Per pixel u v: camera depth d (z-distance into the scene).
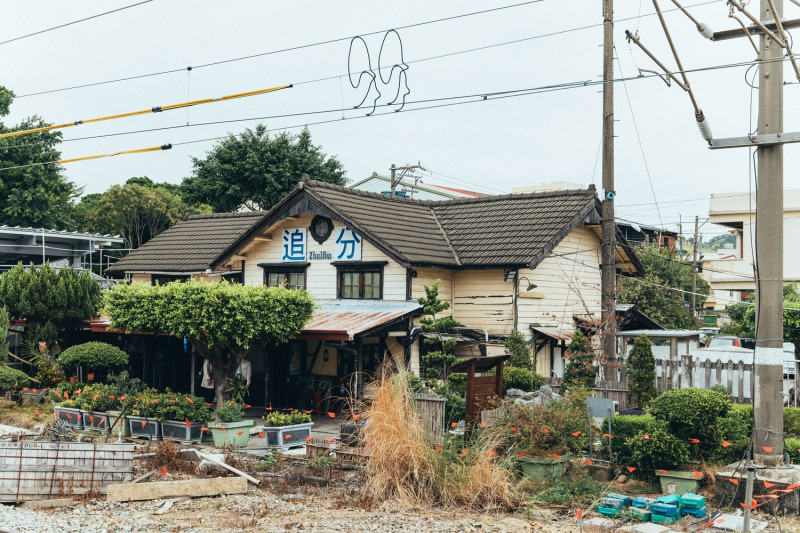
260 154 47.50
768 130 11.39
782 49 11.38
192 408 16.08
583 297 23.84
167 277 27.39
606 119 18.44
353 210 21.98
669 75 10.70
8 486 11.83
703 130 11.44
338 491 12.38
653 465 11.98
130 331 17.94
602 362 18.55
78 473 12.23
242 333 16.44
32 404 20.17
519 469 12.81
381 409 12.45
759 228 11.55
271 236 23.66
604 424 13.34
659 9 10.02
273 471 13.59
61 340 22.31
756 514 10.62
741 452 12.28
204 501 11.84
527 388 18.67
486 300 21.44
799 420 14.18
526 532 10.05
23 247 28.80
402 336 19.34
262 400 21.61
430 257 20.84
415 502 11.56
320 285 22.45
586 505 11.32
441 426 12.84
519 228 22.31
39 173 41.56
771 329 11.39
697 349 21.56
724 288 36.12
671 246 42.81
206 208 51.47
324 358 20.92
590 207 23.09
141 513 11.12
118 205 51.09
